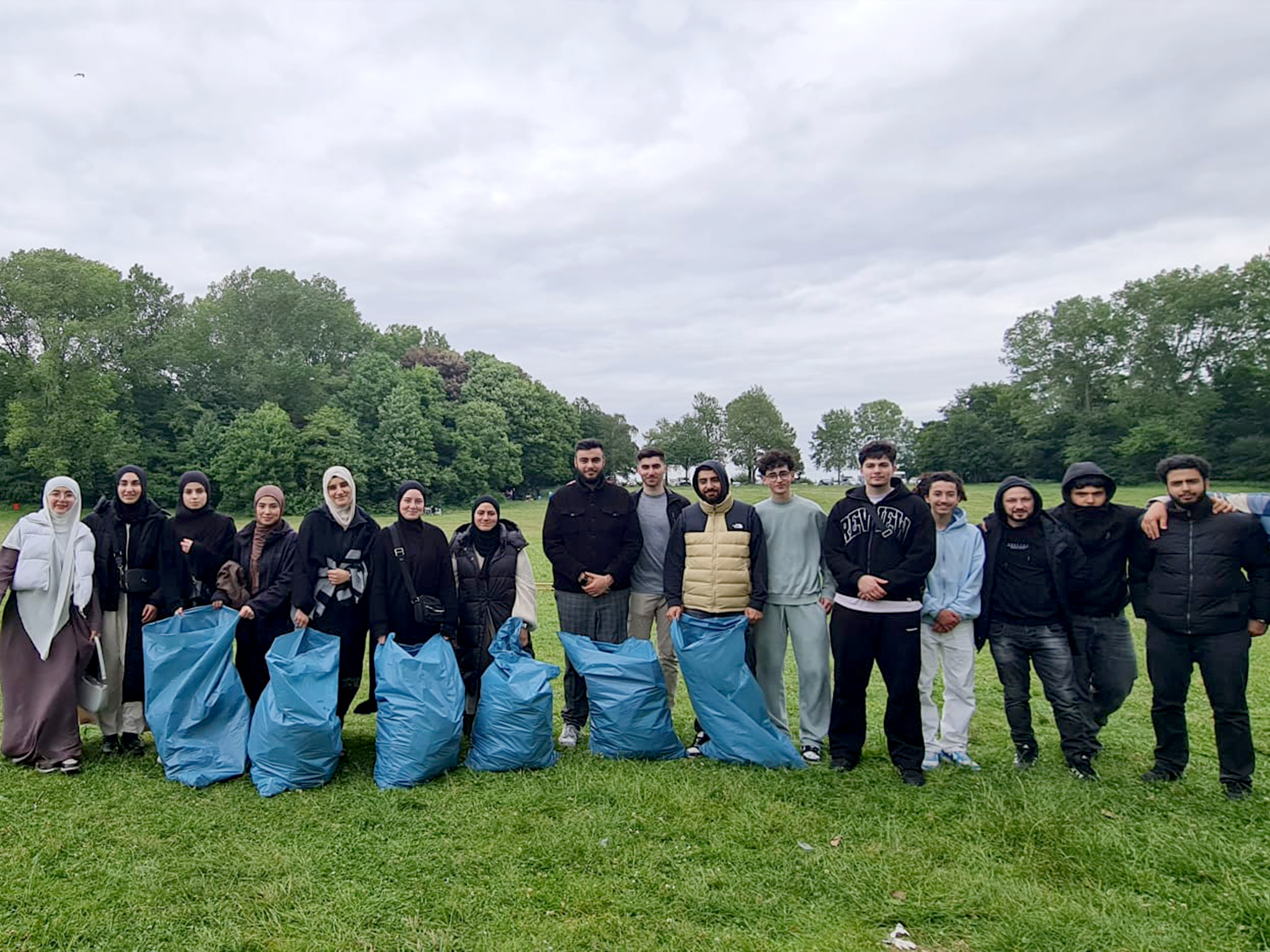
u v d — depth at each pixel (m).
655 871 3.64
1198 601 4.55
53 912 3.24
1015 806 4.30
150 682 4.87
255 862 3.66
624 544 5.61
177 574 5.33
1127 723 6.20
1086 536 4.98
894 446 5.05
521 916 3.26
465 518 42.66
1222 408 50.75
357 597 5.27
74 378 43.25
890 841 3.93
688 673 5.14
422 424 54.44
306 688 4.71
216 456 47.00
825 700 5.38
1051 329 59.91
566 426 73.12
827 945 3.05
